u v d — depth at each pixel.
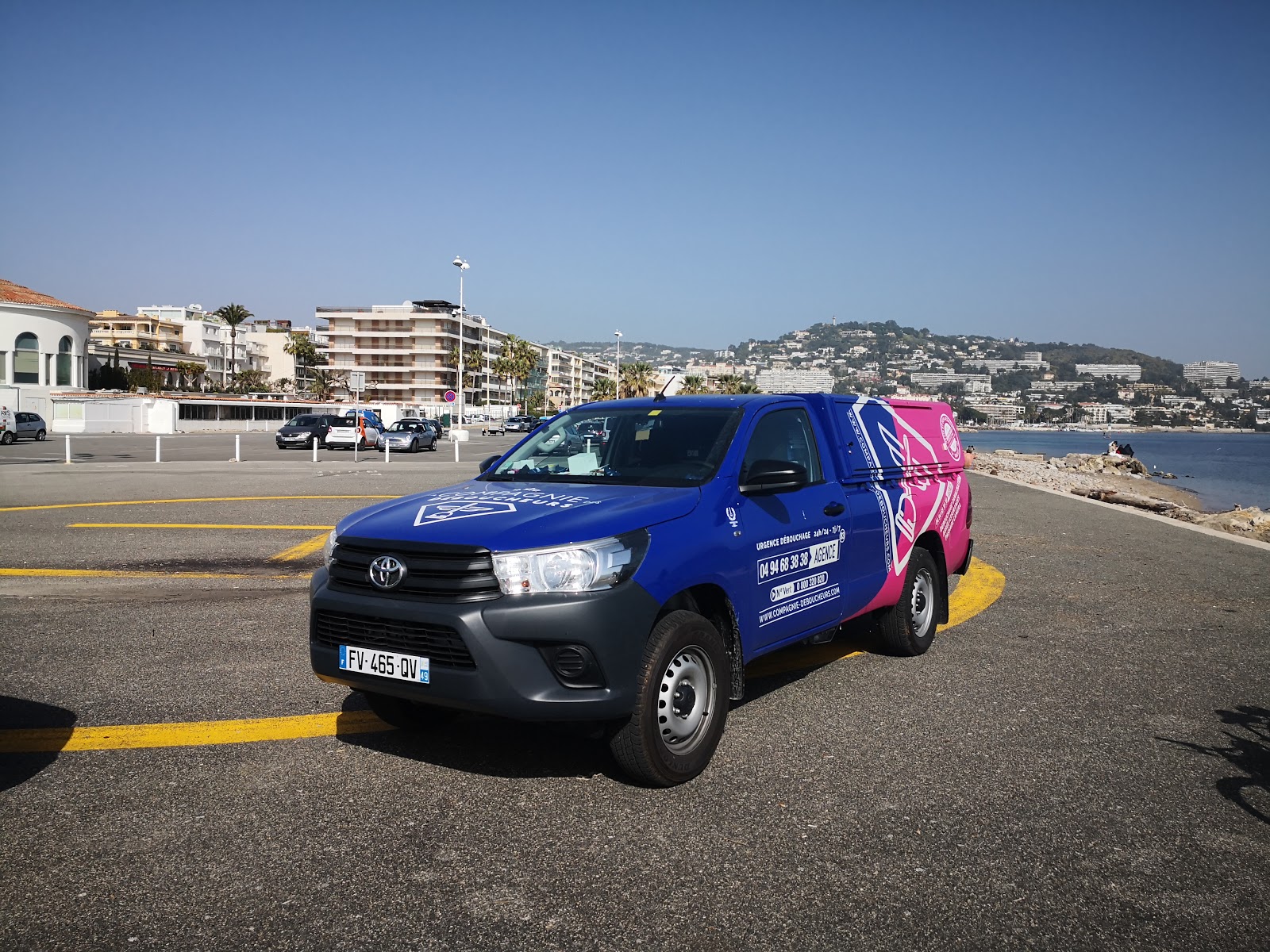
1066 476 40.12
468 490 4.64
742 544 4.39
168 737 4.54
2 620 6.95
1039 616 7.62
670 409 5.14
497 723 4.79
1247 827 3.65
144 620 6.96
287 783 3.99
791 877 3.19
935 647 6.55
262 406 72.44
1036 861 3.34
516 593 3.64
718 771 4.17
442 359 144.12
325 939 2.78
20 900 3.00
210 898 3.02
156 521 12.73
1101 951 2.77
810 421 5.42
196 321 142.75
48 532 11.59
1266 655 6.39
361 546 3.96
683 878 3.18
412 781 4.03
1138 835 3.57
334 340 145.50
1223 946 2.81
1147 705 5.22
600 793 3.91
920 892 3.11
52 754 4.31
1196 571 9.85
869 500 5.61
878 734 4.69
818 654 6.33
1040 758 4.38
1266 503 39.75
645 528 3.93
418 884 3.12
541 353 189.62
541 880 3.16
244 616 7.11
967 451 62.59
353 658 3.93
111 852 3.34
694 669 4.07
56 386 67.25
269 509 14.26
